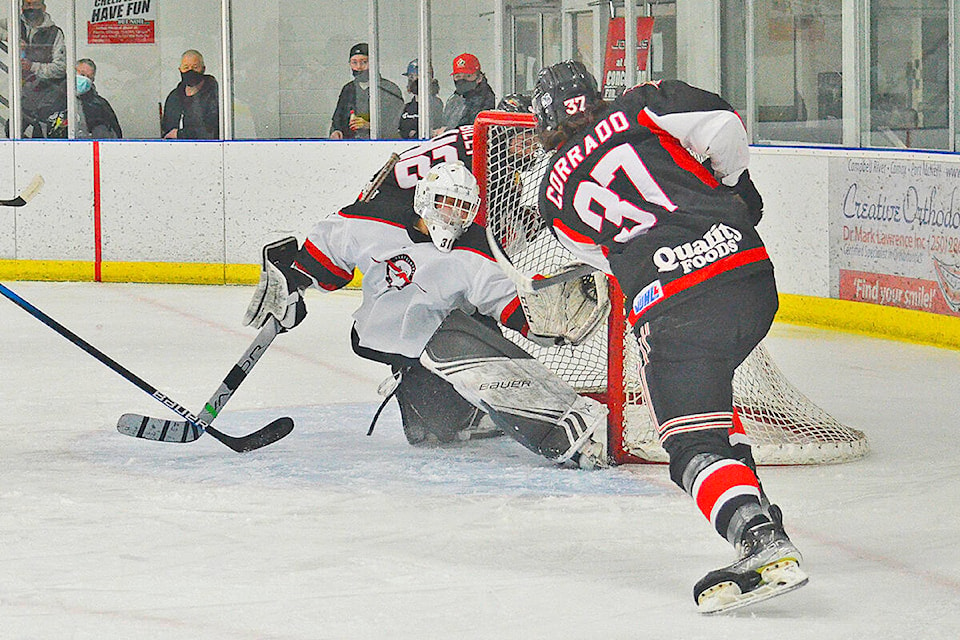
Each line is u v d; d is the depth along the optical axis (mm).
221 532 8773
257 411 13031
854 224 18969
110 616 7062
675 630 6840
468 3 25109
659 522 8992
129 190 24766
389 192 10805
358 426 12305
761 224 20453
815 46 21172
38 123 25844
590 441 10461
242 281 24547
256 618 7031
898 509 9344
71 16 25328
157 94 26453
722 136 7426
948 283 17312
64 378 14875
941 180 17344
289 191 24312
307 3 25719
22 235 25203
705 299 7328
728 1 22828
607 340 10891
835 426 11148
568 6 24875
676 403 7328
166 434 11078
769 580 6922
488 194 11156
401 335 10695
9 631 6820
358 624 6934
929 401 13570
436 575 7816
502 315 10492
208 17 26203
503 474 10398
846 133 20578
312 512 9297
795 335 18641
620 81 24203
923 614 7086
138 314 20500
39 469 10617
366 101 25359
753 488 7062
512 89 25359
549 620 7008
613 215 7641
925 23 19250
